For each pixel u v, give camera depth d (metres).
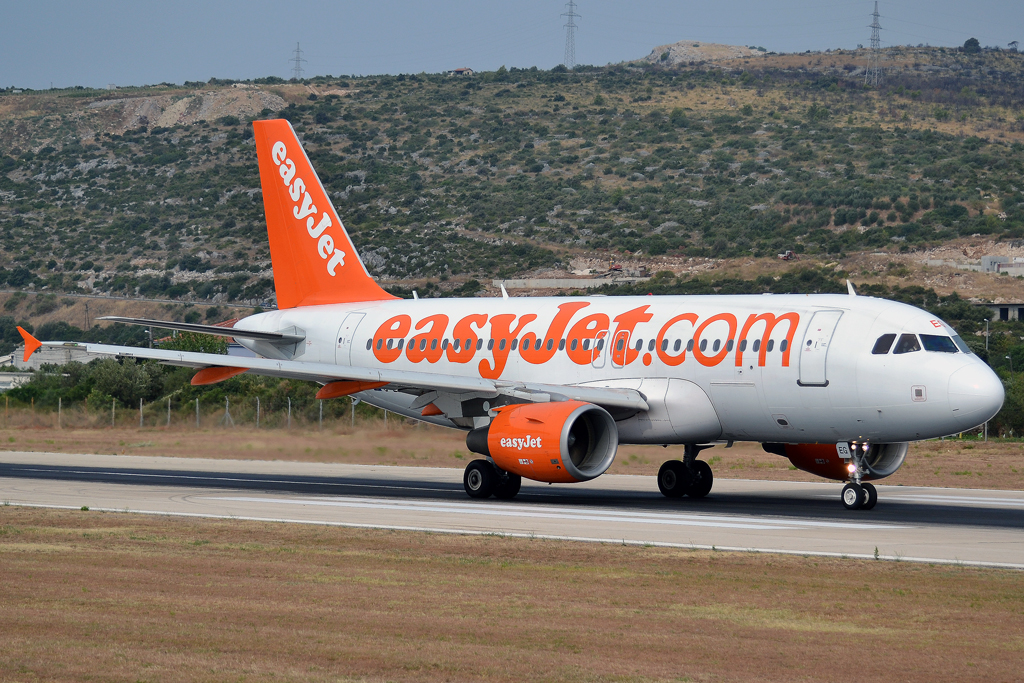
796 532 52.72
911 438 62.41
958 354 61.06
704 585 38.56
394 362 85.06
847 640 30.34
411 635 30.69
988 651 29.23
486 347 79.50
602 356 72.69
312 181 93.38
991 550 46.88
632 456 107.50
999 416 144.00
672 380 69.19
